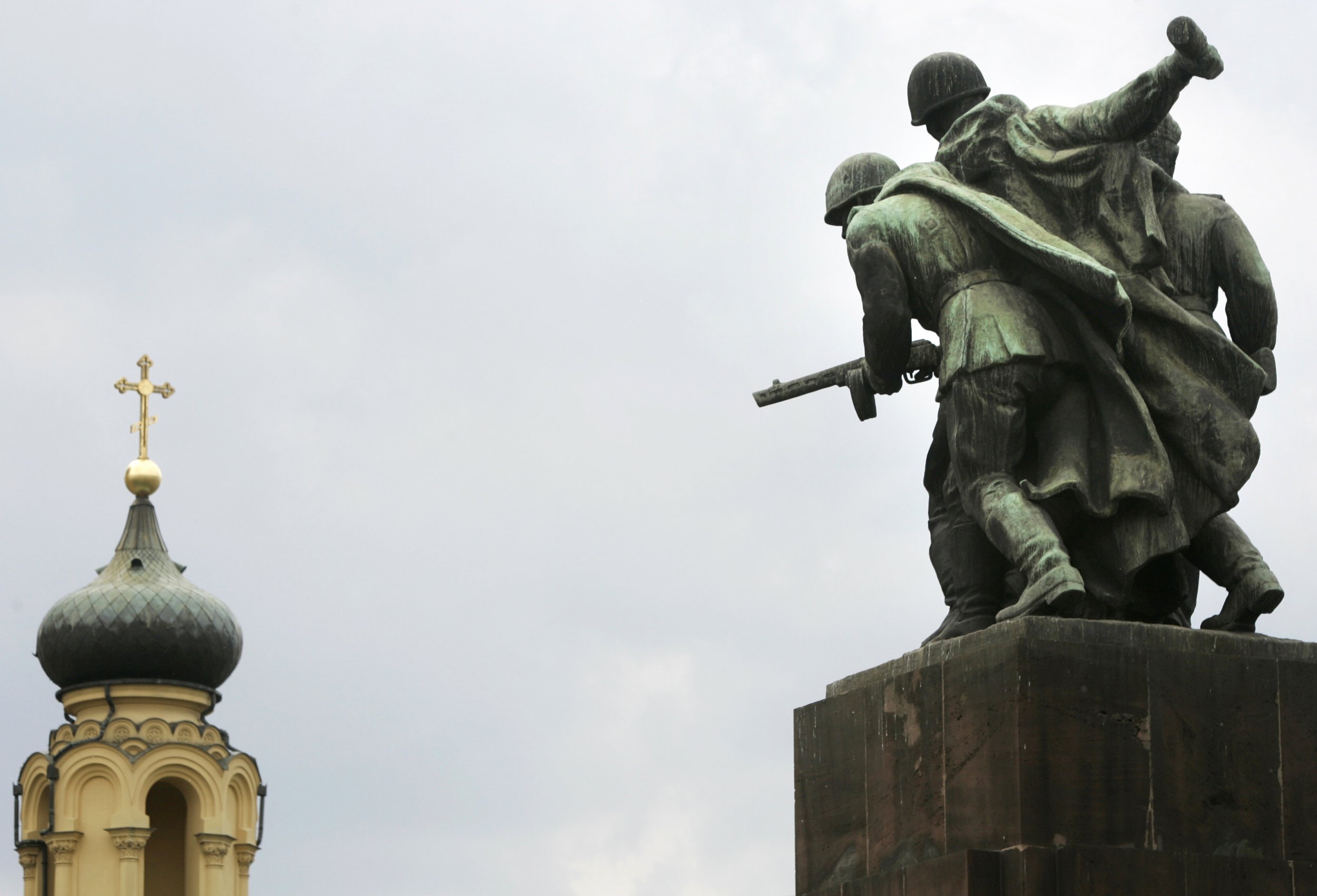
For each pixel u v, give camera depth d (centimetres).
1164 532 1617
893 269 1688
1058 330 1652
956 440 1655
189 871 8212
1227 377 1655
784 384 1911
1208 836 1532
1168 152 1805
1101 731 1528
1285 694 1567
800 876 1677
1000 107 1720
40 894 8056
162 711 8394
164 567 8681
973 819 1538
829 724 1670
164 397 9238
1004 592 1709
